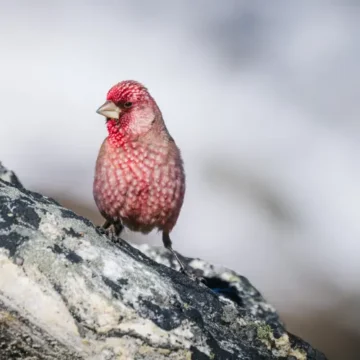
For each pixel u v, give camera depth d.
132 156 7.89
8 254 6.18
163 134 8.04
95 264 6.42
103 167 8.00
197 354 6.32
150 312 6.31
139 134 7.92
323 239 14.78
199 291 6.93
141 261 6.93
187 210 14.98
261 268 13.83
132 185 7.91
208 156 16.62
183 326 6.35
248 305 8.56
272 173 16.31
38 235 6.38
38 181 14.95
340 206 15.71
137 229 8.28
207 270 8.88
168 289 6.59
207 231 14.57
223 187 15.76
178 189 8.05
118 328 6.19
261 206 15.43
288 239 14.60
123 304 6.26
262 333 6.91
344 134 17.75
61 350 6.13
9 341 6.09
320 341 11.98
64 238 6.48
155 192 7.94
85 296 6.20
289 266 13.92
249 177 16.12
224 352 6.46
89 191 14.41
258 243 14.51
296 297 13.05
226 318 6.86
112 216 8.16
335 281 13.56
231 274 8.85
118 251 6.71
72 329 6.11
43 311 6.08
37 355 6.14
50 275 6.20
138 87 8.02
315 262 14.13
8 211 6.48
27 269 6.16
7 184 6.91
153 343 6.23
